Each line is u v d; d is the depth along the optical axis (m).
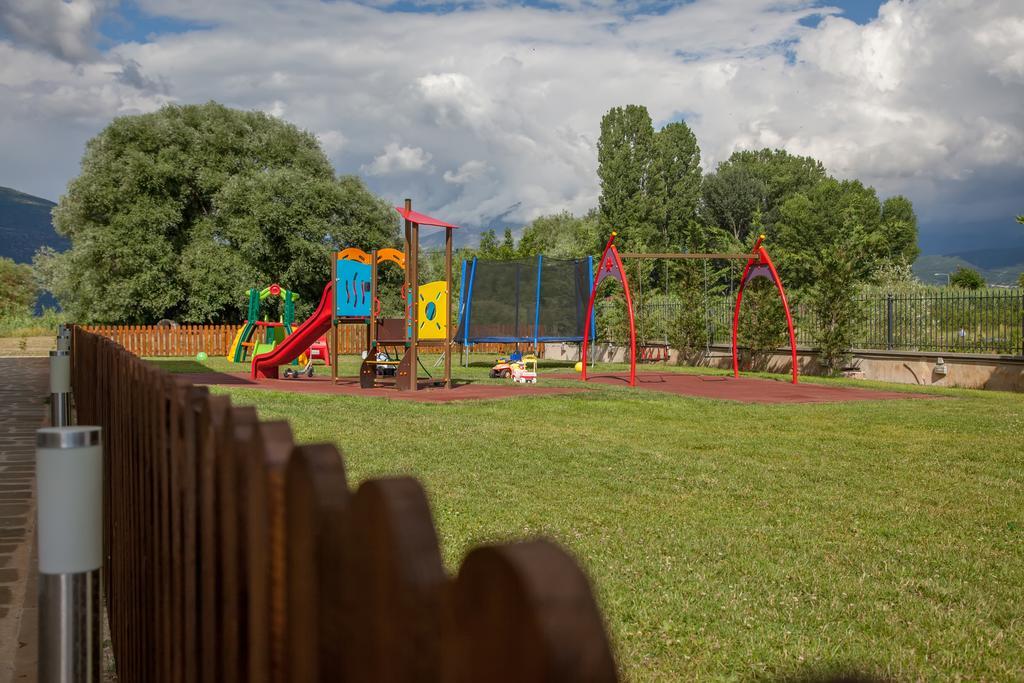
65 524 1.91
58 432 1.90
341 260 18.47
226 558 1.45
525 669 0.61
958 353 18.89
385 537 0.81
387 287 43.94
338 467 1.03
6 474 7.57
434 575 0.78
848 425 11.21
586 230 57.19
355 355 35.88
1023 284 19.03
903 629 3.78
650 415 12.30
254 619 1.28
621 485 6.90
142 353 33.12
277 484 1.16
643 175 72.94
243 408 1.46
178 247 40.59
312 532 1.01
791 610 3.99
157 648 2.23
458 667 0.71
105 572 4.25
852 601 4.15
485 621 0.66
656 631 3.72
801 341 23.25
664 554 4.95
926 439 9.91
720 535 5.36
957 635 3.70
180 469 1.88
